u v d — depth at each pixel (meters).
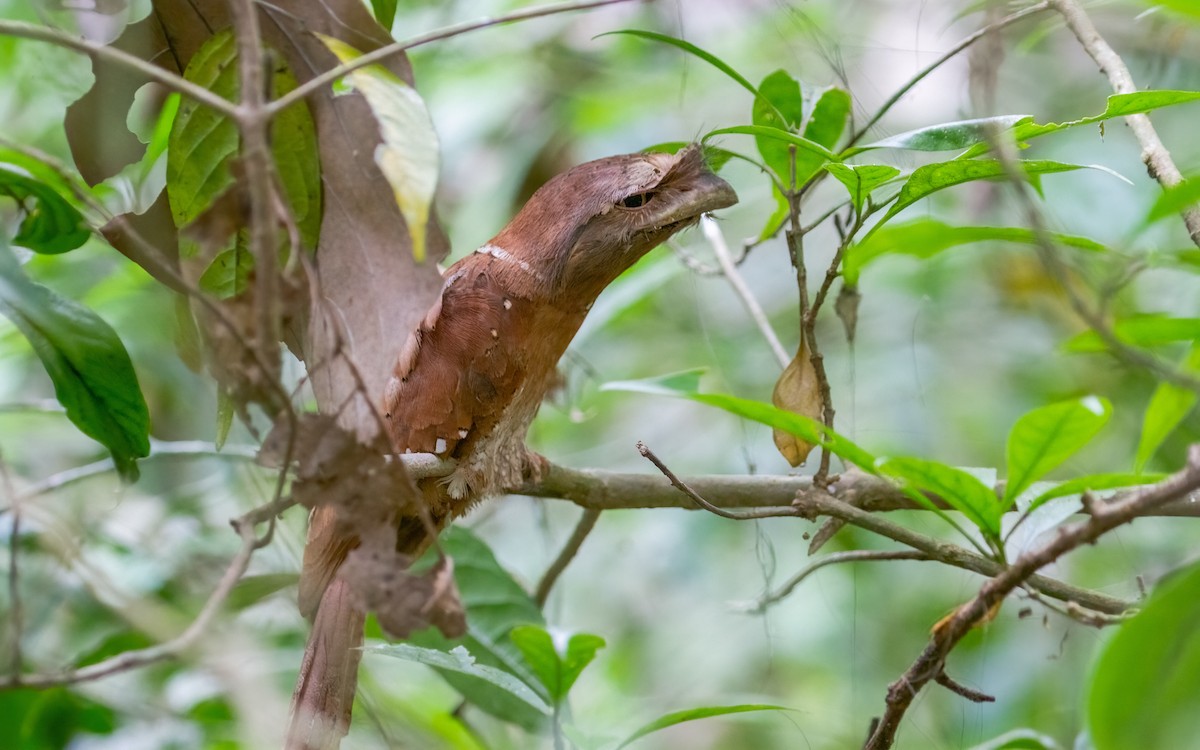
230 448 7.76
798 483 6.90
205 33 5.47
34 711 7.13
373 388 4.95
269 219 4.25
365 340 5.01
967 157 5.06
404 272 5.03
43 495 7.36
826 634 9.98
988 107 6.22
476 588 7.44
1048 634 8.77
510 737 8.91
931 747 8.41
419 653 5.56
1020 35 7.45
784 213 6.95
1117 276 4.68
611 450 11.14
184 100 5.18
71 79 7.96
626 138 11.34
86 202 4.44
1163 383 4.52
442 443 7.02
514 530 11.44
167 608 7.29
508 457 7.23
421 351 7.03
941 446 10.07
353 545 6.31
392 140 4.38
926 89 8.48
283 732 6.08
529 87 11.52
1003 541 4.70
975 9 6.66
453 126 11.09
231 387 4.64
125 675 7.50
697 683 10.16
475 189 11.22
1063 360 10.12
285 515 7.88
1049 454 4.38
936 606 9.66
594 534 11.25
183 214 5.27
